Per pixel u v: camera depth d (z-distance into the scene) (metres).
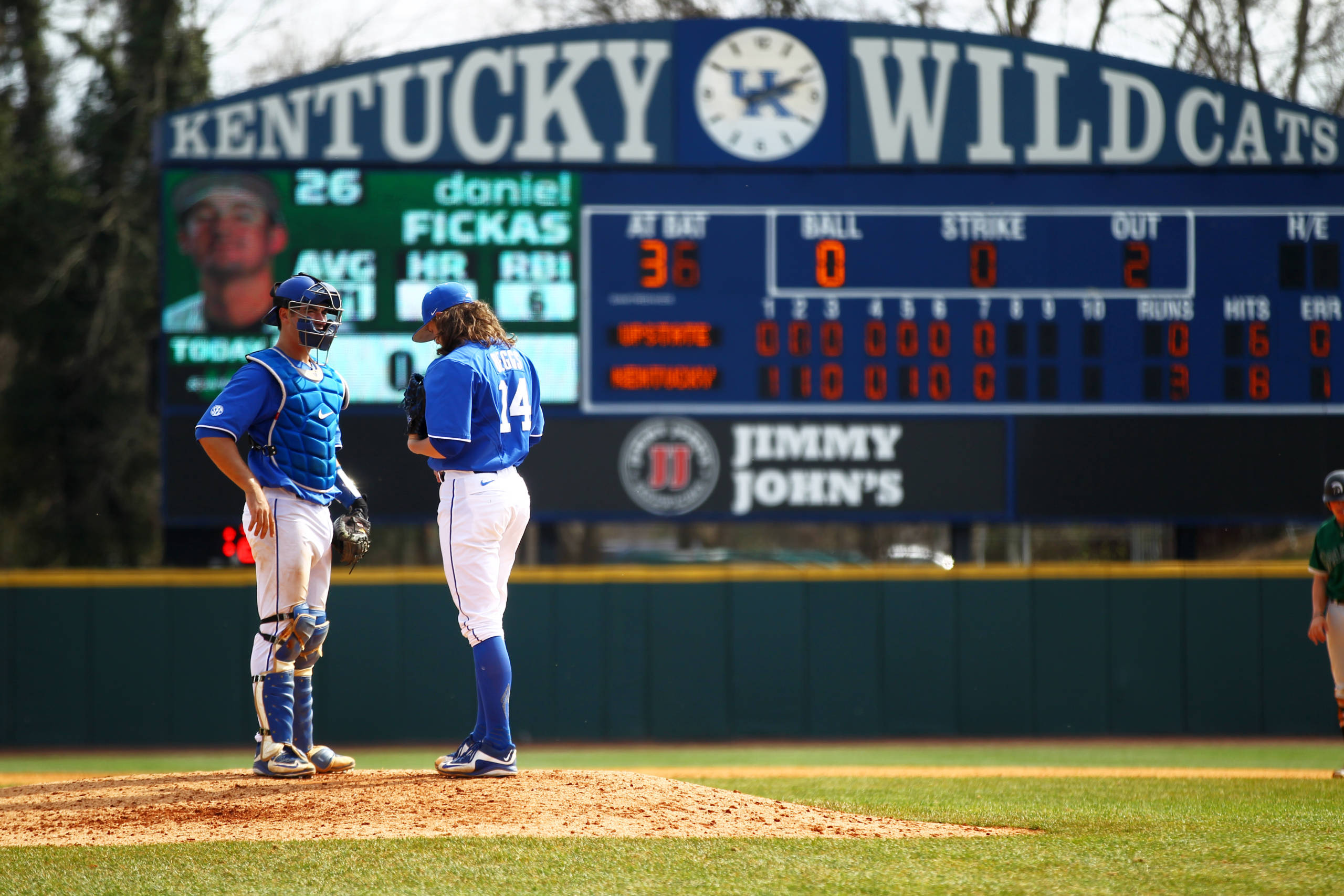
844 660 45.34
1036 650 45.25
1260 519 42.91
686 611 45.31
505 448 15.85
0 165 69.31
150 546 71.44
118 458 70.19
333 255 42.66
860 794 18.95
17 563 69.62
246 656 44.34
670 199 43.28
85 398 69.69
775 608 45.41
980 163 43.53
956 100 43.69
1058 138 43.72
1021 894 10.69
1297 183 43.72
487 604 15.78
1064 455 43.06
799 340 43.09
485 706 15.86
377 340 42.47
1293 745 43.47
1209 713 45.03
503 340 16.14
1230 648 45.12
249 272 42.38
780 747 44.09
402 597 44.94
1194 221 43.59
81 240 70.25
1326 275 43.53
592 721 44.84
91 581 44.22
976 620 45.41
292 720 16.39
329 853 12.18
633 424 42.84
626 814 14.38
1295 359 43.28
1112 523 42.97
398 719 44.59
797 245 43.25
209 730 44.09
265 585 15.91
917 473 43.03
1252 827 14.34
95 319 68.38
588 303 42.97
